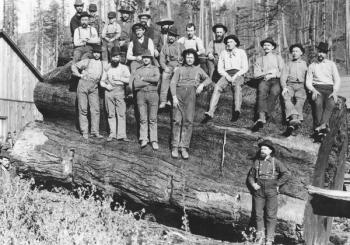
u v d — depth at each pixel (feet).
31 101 74.54
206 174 27.81
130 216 27.91
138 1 80.69
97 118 32.04
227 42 28.37
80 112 32.19
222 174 27.55
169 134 29.76
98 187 30.99
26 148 33.45
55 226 22.90
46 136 33.86
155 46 34.01
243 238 26.30
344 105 27.96
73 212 25.95
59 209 25.44
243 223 26.27
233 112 28.17
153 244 24.49
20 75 72.95
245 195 26.23
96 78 31.65
